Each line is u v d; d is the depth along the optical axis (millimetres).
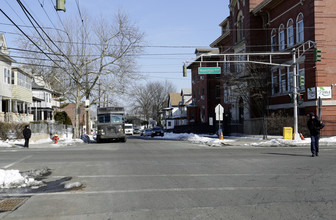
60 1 12594
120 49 39094
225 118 42250
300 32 29641
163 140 36594
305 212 5914
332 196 7129
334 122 26625
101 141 33219
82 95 39688
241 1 40438
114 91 40250
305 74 28391
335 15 26984
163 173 10781
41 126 37469
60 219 5809
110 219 5730
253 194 7465
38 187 8836
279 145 22703
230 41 45000
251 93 35594
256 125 33688
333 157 14680
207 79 58844
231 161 13734
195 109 64875
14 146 25953
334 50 26938
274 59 32281
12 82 42031
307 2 27922
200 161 13914
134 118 122250
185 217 5734
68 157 16438
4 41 38562
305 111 28547
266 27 36188
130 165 12961
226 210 6133
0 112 34344
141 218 5738
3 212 6340
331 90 26750
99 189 8383
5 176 9539
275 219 5523
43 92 59438
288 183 8703
